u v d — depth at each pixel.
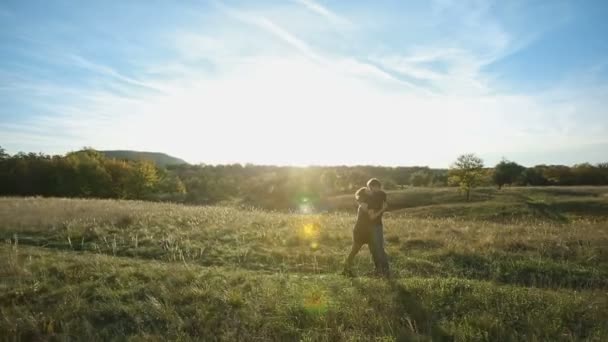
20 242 12.41
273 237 12.31
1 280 7.95
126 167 67.88
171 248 11.16
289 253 10.55
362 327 5.89
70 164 62.56
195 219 15.69
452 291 6.90
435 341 5.50
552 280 8.22
